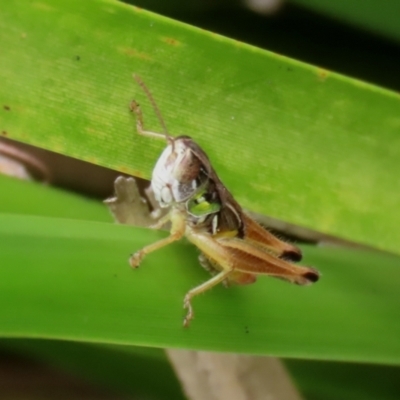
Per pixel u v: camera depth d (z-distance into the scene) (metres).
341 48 0.17
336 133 0.15
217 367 0.15
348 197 0.15
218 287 0.14
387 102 0.15
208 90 0.14
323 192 0.15
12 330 0.13
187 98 0.14
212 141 0.15
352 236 0.15
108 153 0.14
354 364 0.17
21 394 0.17
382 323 0.14
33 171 0.16
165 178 0.14
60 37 0.14
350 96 0.15
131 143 0.14
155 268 0.14
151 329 0.13
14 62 0.14
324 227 0.15
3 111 0.14
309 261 0.15
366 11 0.16
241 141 0.15
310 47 0.17
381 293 0.15
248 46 0.14
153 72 0.14
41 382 0.17
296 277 0.14
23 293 0.13
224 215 0.15
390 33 0.16
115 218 0.15
